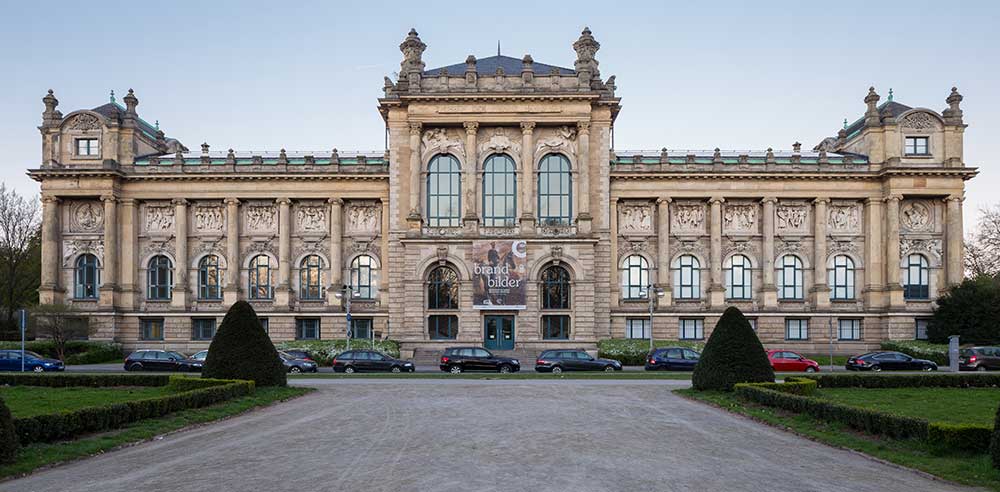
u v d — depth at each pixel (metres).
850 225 83.38
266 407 36.19
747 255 83.06
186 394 32.97
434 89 76.81
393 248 77.50
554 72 77.12
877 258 82.00
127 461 22.62
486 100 76.44
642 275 82.88
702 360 42.12
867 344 81.56
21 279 97.88
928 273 82.00
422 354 74.62
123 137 82.62
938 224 82.19
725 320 42.22
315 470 21.03
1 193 95.88
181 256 82.25
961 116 81.38
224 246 83.25
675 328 81.06
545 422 30.36
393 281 77.25
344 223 83.81
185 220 82.81
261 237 83.38
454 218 77.81
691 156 82.81
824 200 82.44
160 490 18.77
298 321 82.88
